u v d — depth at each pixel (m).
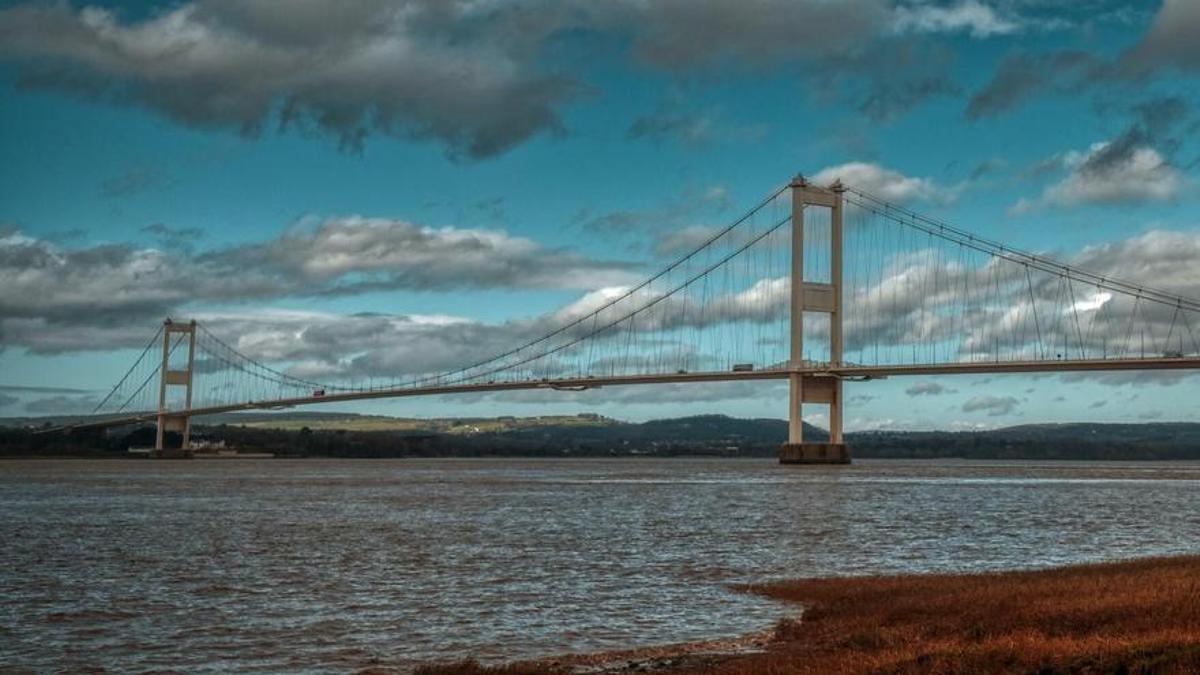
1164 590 25.30
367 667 24.41
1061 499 85.94
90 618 30.36
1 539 52.22
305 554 45.06
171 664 24.83
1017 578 32.00
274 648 26.36
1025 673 18.09
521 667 22.72
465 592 34.47
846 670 19.05
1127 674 17.83
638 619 29.56
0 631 28.55
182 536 53.50
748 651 24.06
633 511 70.94
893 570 39.94
